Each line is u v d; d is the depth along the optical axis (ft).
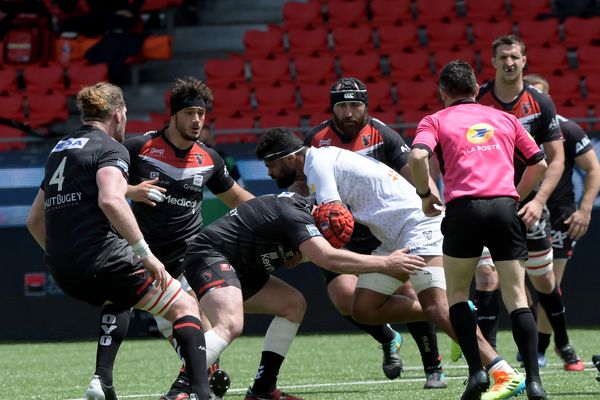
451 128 61.26
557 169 81.76
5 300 133.59
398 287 72.23
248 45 196.24
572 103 173.27
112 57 195.00
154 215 74.64
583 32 190.49
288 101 180.14
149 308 60.44
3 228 132.26
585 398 65.57
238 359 104.47
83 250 59.26
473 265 60.39
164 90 198.18
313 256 58.65
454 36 192.54
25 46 197.47
